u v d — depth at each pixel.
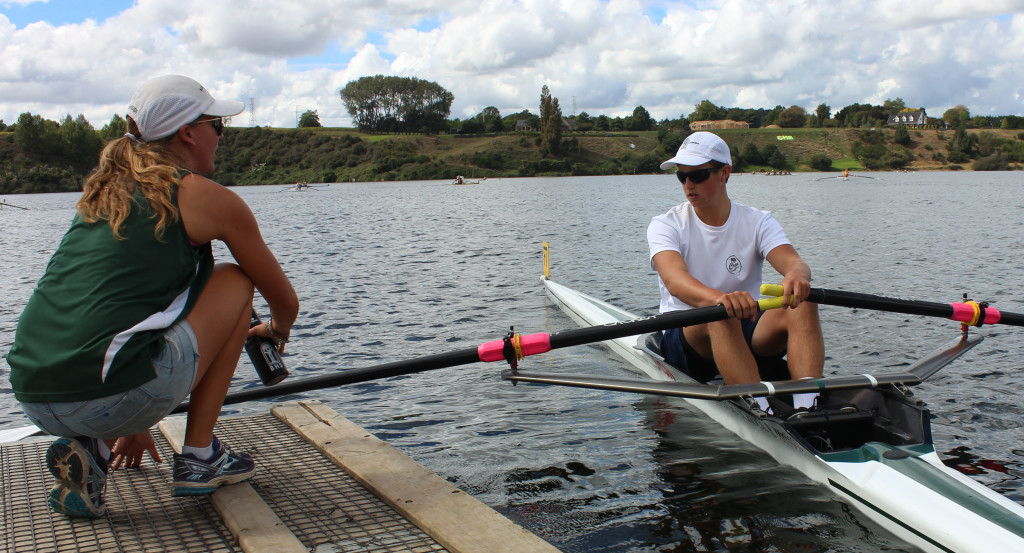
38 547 2.51
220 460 2.88
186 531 2.63
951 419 4.69
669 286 4.01
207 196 2.46
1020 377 5.56
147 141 2.53
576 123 151.00
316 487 3.07
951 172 106.12
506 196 47.81
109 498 2.93
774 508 3.35
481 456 4.21
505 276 11.95
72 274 2.36
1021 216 23.23
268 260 2.70
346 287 11.01
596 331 3.52
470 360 3.62
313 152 112.31
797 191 46.81
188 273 2.48
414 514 2.71
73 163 88.12
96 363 2.29
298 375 6.28
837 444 3.84
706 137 4.10
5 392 5.79
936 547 2.86
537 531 3.25
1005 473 3.85
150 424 2.55
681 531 3.19
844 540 3.07
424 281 11.52
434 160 109.62
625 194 47.81
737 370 3.79
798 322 3.79
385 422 4.91
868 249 14.70
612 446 4.26
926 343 6.72
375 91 127.56
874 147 117.62
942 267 11.95
